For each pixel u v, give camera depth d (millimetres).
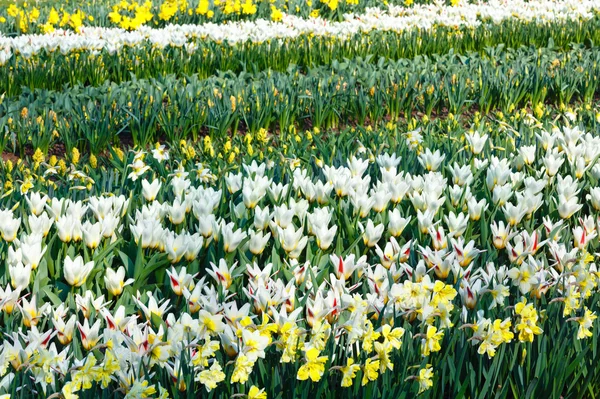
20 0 17375
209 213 3973
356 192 4160
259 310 2984
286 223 3848
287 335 2705
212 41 11211
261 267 3766
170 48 10812
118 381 2535
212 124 7605
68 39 10727
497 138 6059
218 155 6066
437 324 3062
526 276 3299
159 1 16562
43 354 2547
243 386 2600
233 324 2768
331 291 2920
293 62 10625
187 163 5754
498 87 8711
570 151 5258
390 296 3131
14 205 4238
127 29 13797
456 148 5680
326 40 11344
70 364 2559
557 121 7488
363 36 12094
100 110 7480
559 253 3559
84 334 2730
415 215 4375
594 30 12766
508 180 4945
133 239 3746
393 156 5027
